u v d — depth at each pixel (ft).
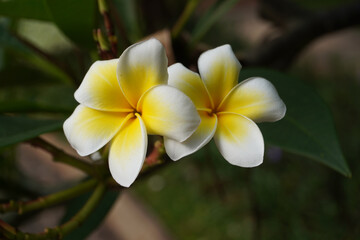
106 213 1.71
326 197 5.11
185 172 6.58
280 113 1.10
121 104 1.08
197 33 1.73
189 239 5.62
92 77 1.09
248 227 5.33
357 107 6.05
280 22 2.35
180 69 1.11
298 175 5.57
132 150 1.03
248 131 1.07
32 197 1.96
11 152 1.91
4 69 1.93
